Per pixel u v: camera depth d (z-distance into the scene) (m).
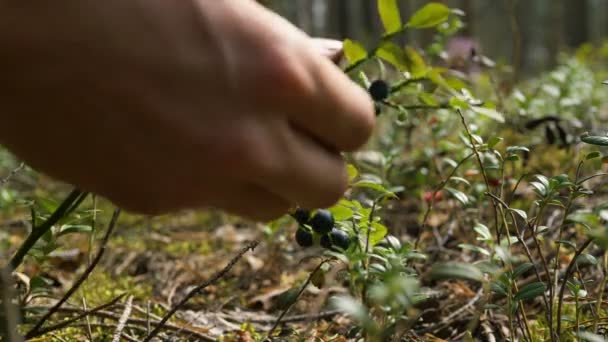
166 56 0.25
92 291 0.64
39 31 0.25
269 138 0.27
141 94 0.25
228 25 0.26
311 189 0.28
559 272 0.57
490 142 0.48
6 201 0.75
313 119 0.27
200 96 0.26
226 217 0.93
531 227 0.44
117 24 0.25
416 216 0.78
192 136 0.26
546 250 0.62
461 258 0.64
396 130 0.83
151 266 0.73
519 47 1.00
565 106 0.92
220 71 0.26
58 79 0.25
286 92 0.27
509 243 0.43
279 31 0.27
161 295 0.65
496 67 1.00
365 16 3.93
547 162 0.83
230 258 0.75
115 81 0.25
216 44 0.26
